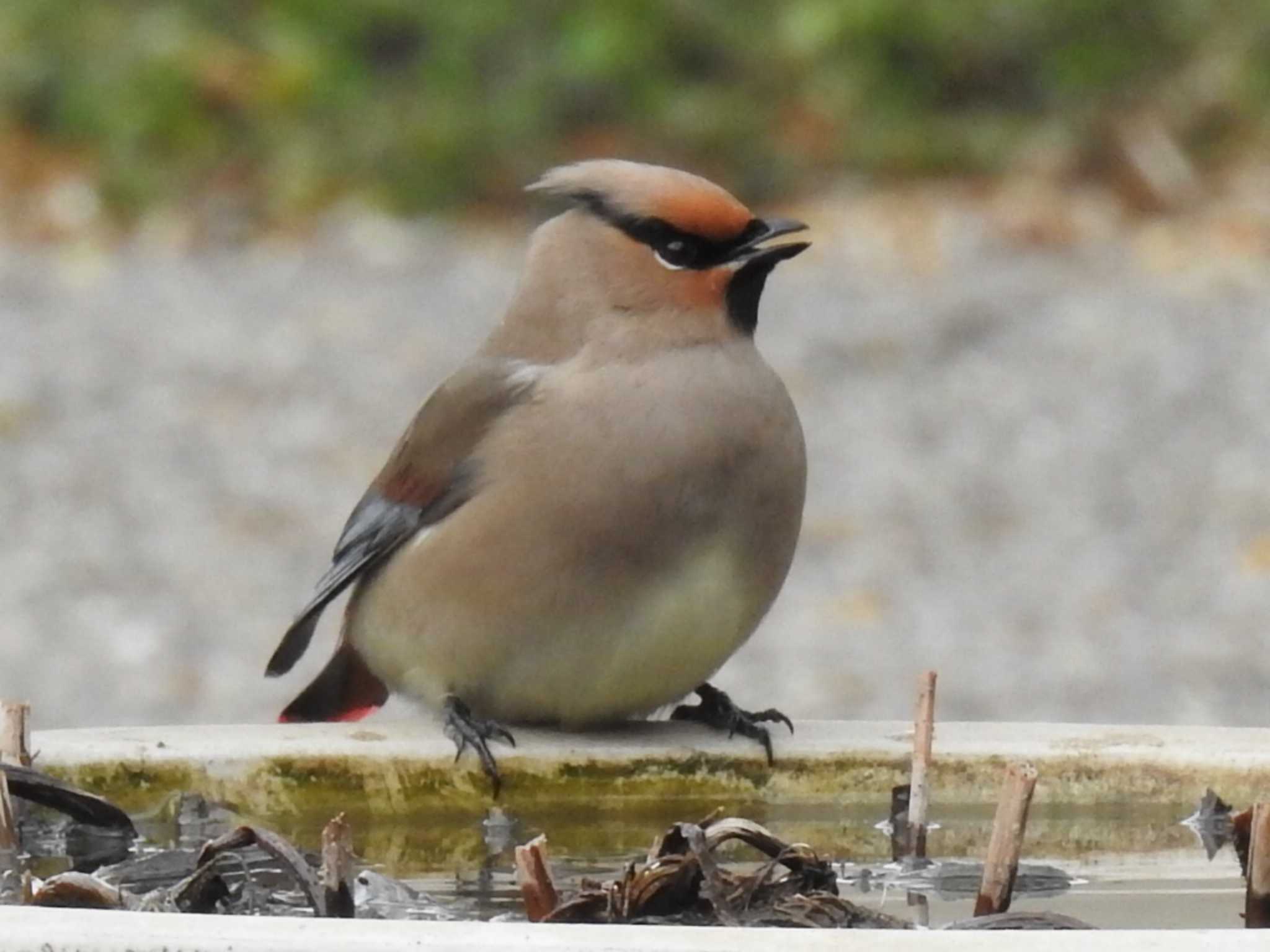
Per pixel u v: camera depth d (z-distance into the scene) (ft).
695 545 21.44
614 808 20.34
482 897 16.89
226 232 81.66
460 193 85.05
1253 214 79.61
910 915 16.06
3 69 84.64
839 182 84.94
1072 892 16.80
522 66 86.89
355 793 19.62
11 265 77.30
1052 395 63.36
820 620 46.65
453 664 22.03
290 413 62.34
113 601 47.88
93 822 18.11
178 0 87.51
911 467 57.77
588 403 21.56
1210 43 86.22
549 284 22.22
